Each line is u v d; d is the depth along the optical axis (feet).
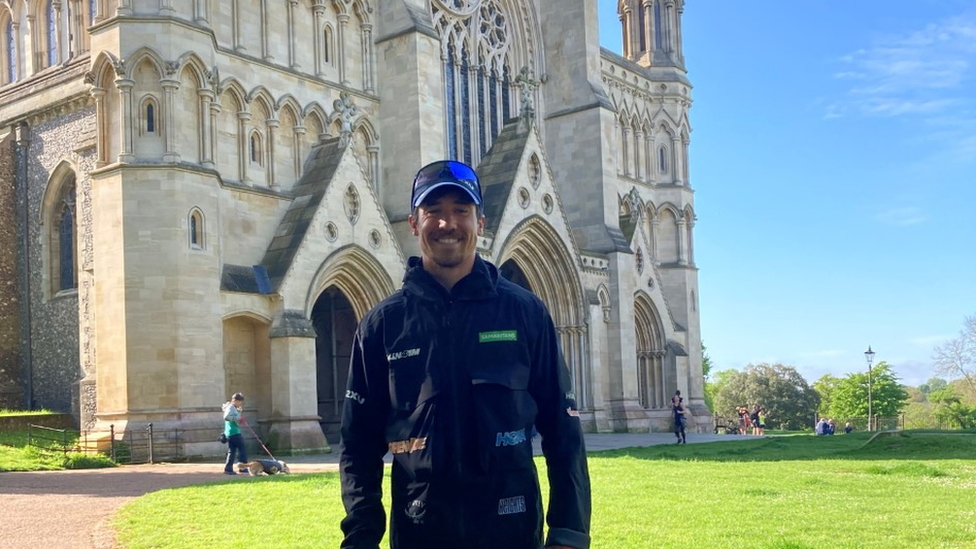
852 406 407.03
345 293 129.18
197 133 112.16
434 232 16.65
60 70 134.21
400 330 16.48
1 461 89.76
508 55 180.86
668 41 216.54
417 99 142.51
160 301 104.94
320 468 86.63
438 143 145.59
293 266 117.80
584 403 163.43
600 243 174.91
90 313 120.78
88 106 128.26
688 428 193.88
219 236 112.16
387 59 145.89
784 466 78.89
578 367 163.43
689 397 200.95
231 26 125.49
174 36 109.60
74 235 132.36
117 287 105.29
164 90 108.47
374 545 16.37
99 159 109.09
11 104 138.62
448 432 15.75
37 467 89.51
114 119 108.99
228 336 114.21
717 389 492.54
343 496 16.78
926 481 65.16
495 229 146.30
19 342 135.54
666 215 210.79
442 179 16.81
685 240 210.79
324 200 123.34
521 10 182.50
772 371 379.35
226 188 119.44
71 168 129.90
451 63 164.76
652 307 189.37
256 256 122.01
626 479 65.51
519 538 15.69
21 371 135.13
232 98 123.44
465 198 16.80
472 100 168.45
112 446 97.71
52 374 131.54
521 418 15.96
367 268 128.47
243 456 82.58
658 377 190.29
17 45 143.02
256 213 123.03
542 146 158.92
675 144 213.05
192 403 105.29
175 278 105.50
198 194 109.29
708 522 44.78
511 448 15.74
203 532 43.73
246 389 115.24
